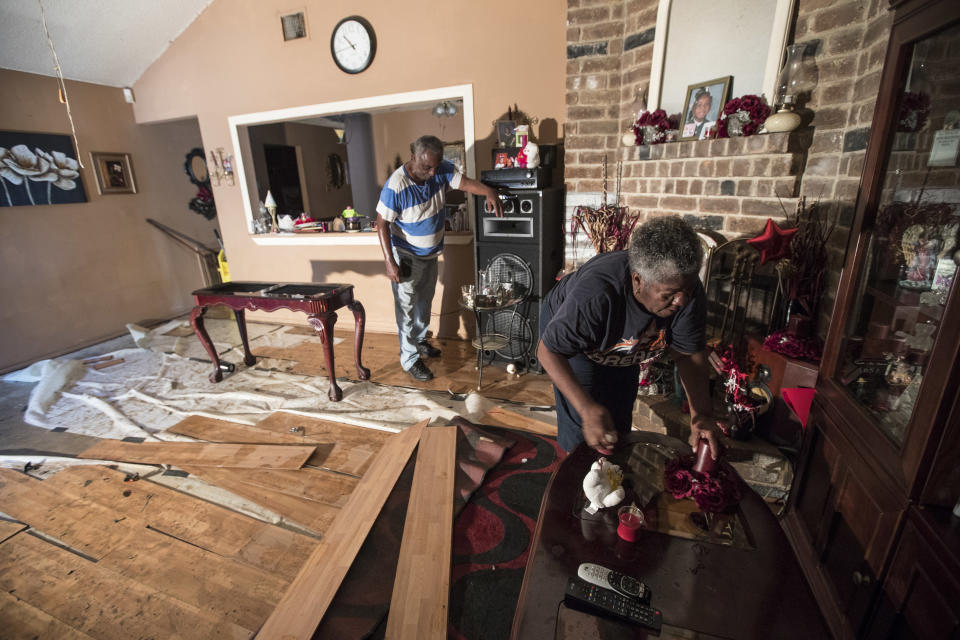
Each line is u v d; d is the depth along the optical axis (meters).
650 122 2.37
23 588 1.60
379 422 2.55
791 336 1.89
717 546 0.95
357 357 3.08
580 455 1.27
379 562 1.61
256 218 4.33
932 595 0.89
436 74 3.23
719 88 2.17
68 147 3.97
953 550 0.85
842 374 1.37
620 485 1.12
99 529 1.86
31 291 3.81
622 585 0.84
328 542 1.69
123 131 4.37
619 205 2.74
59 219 3.97
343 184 6.90
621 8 2.53
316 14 3.43
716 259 2.25
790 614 0.80
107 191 4.27
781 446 1.88
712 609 0.82
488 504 1.86
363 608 1.43
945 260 1.00
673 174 2.33
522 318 3.04
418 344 3.32
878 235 1.23
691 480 1.12
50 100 3.83
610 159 2.78
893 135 1.17
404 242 2.99
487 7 2.98
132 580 1.62
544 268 2.90
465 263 3.60
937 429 0.91
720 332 2.34
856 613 1.14
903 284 1.14
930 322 1.03
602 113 2.72
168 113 4.27
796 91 1.88
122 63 3.96
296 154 5.95
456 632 1.34
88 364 3.61
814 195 1.93
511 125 2.93
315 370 3.34
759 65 2.05
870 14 1.66
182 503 2.00
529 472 2.06
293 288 2.97
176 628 1.44
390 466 2.11
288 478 2.12
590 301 1.16
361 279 4.07
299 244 4.16
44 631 1.44
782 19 1.92
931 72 1.04
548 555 0.95
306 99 3.69
